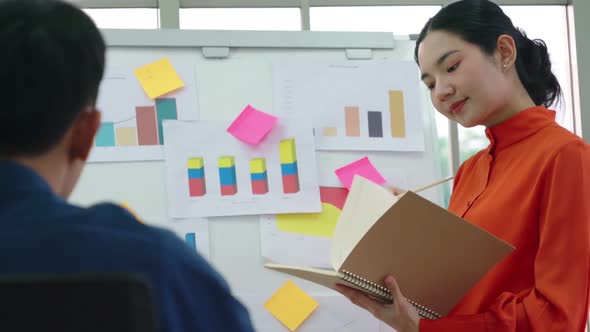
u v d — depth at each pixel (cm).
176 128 182
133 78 182
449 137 209
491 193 139
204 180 182
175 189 181
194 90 185
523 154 138
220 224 182
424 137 193
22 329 52
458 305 139
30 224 59
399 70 194
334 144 188
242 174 184
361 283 127
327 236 184
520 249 132
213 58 187
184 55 186
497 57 140
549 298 124
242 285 181
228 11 212
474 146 216
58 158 66
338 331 182
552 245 126
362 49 193
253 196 183
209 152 183
